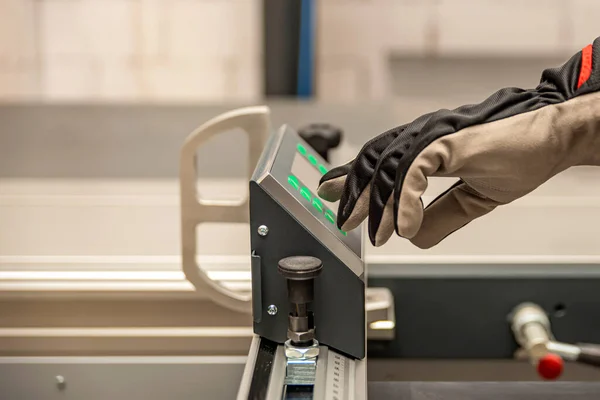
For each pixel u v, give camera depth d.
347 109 1.70
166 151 1.58
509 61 2.09
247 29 2.14
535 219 1.14
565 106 0.53
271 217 0.59
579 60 0.56
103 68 2.17
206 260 0.95
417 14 2.06
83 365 0.83
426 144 0.50
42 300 0.84
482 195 0.58
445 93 2.09
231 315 0.84
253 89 2.20
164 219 1.16
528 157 0.52
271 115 1.66
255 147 0.79
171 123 1.74
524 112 0.52
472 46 2.08
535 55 2.07
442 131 0.50
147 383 0.84
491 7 2.04
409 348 0.91
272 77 1.73
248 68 2.18
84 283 0.84
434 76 2.12
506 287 0.89
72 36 2.13
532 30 2.05
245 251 1.00
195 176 0.78
